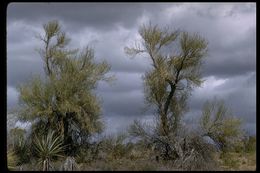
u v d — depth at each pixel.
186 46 28.23
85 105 28.81
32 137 27.05
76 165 21.84
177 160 23.89
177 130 27.22
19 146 25.14
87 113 28.94
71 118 28.89
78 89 29.03
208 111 27.34
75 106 28.27
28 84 28.30
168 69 28.45
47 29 29.44
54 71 29.58
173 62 28.59
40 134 26.84
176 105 28.25
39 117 28.11
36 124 28.06
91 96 28.92
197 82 28.17
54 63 29.66
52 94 28.36
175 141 26.33
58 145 24.52
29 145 26.09
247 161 25.09
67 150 27.89
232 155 26.41
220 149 27.22
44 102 28.30
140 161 23.70
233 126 26.94
